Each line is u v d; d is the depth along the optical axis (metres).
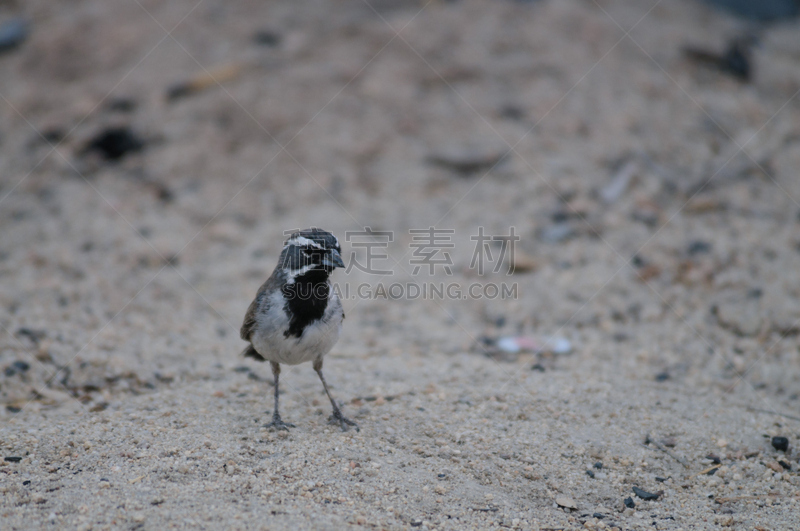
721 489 7.79
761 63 22.75
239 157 17.72
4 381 9.91
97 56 21.95
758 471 8.10
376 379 10.25
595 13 23.70
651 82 19.86
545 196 15.77
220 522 6.50
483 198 16.05
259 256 14.76
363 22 22.06
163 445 8.02
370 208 16.14
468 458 8.12
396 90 19.31
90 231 15.58
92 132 18.72
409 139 17.92
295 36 21.59
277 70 20.08
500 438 8.56
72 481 7.23
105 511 6.65
